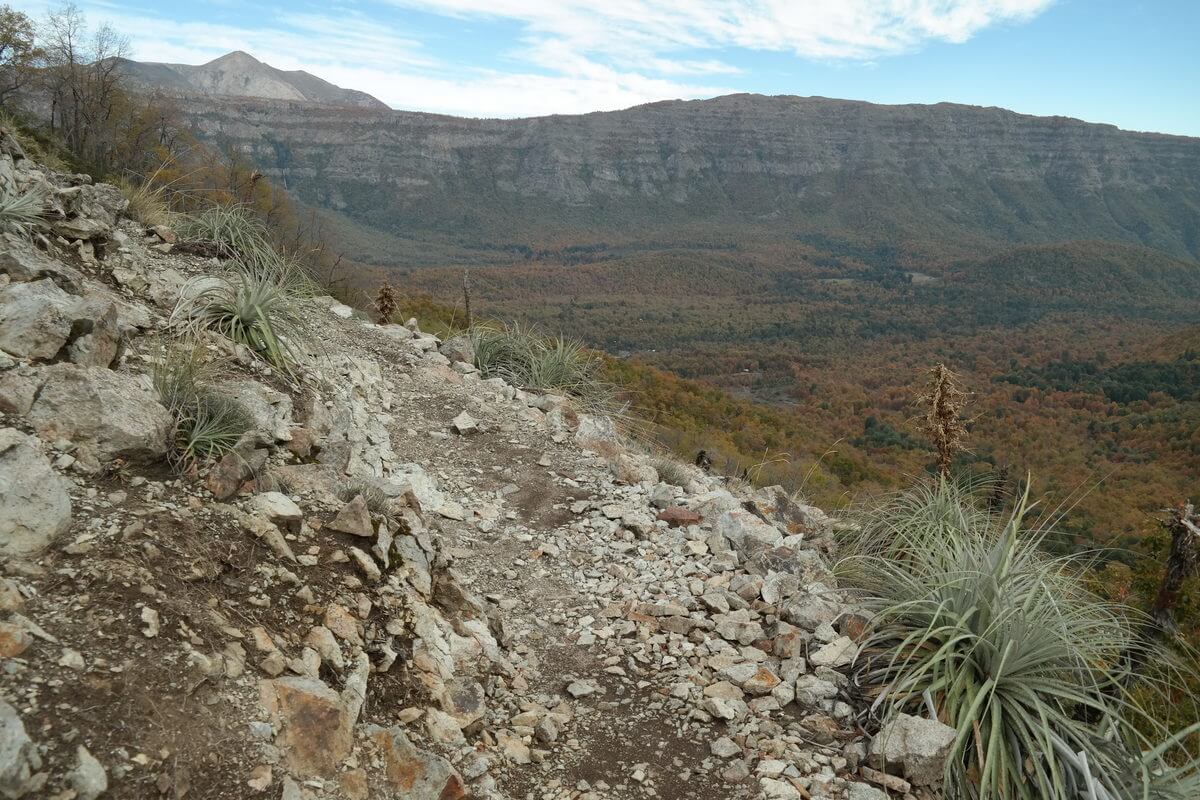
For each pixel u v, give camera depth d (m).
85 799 1.93
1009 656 3.71
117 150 35.53
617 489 6.68
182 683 2.42
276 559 3.30
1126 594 5.68
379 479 5.04
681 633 4.60
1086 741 3.45
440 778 2.80
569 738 3.62
